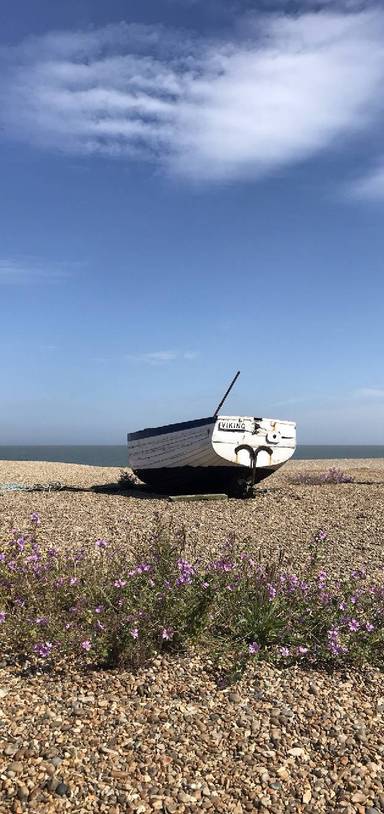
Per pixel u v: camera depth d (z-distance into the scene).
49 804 2.33
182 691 3.17
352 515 8.46
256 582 4.00
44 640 3.44
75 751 2.63
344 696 3.22
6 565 4.13
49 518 7.84
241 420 10.05
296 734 2.84
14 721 2.84
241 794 2.44
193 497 9.91
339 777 2.55
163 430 10.99
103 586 3.92
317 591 4.09
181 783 2.48
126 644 3.41
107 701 3.05
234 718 2.96
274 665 3.54
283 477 14.91
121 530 7.07
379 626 3.83
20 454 91.56
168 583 3.75
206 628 3.77
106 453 99.50
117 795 2.39
